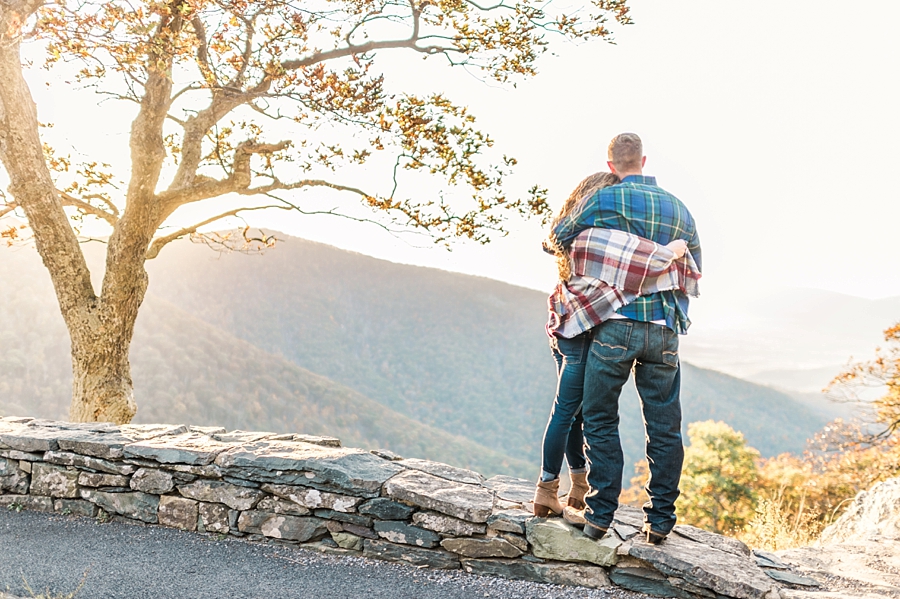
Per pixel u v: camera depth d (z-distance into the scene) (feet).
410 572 10.39
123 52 20.15
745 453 124.77
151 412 292.20
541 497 10.38
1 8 19.69
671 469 9.77
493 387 513.45
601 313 9.40
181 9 19.10
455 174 26.32
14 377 257.14
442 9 25.81
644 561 9.62
